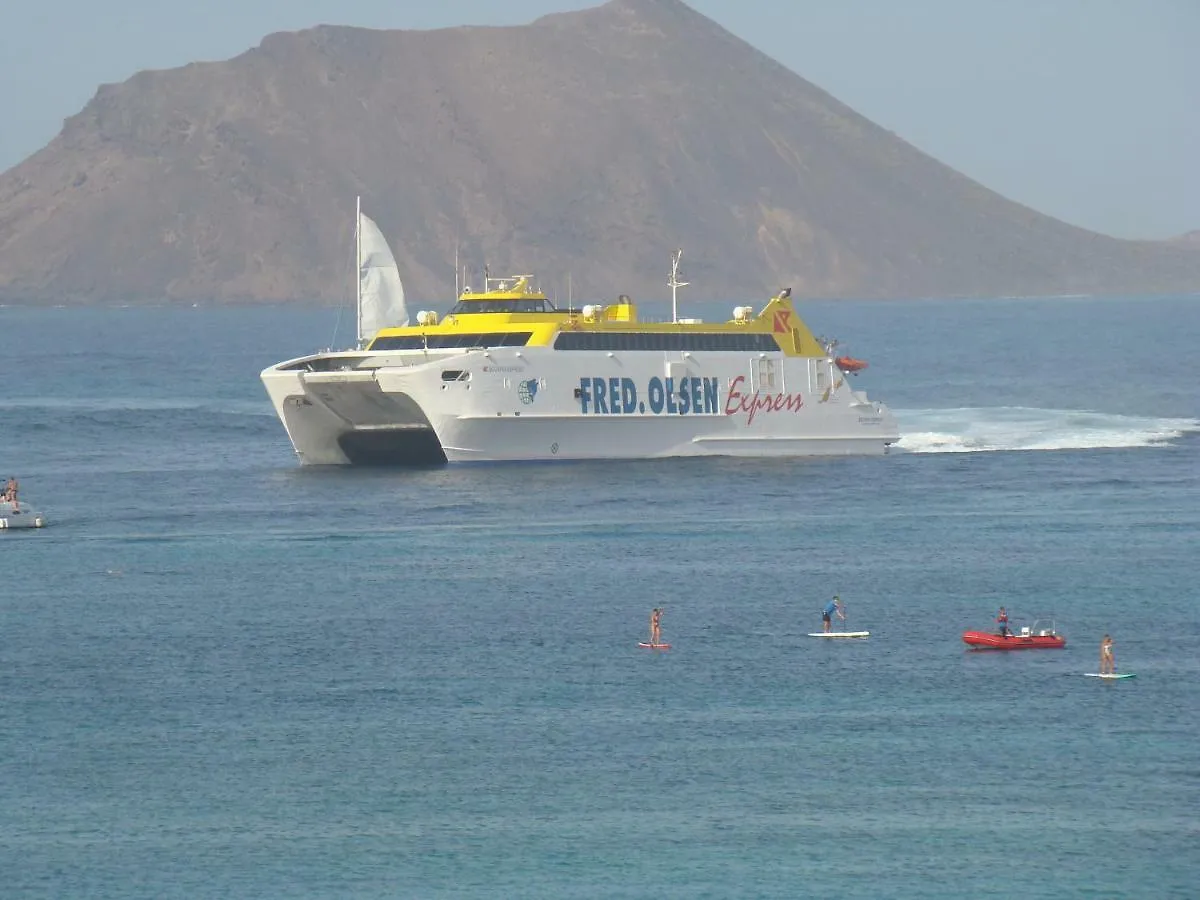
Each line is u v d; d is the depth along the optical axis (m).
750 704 162.12
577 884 126.00
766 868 128.12
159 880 126.25
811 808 138.12
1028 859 129.50
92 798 140.00
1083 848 131.38
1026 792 141.12
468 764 146.88
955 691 166.00
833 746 150.88
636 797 140.12
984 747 150.62
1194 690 166.25
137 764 146.88
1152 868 128.25
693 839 132.62
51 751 149.75
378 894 124.50
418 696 164.25
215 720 157.50
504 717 158.50
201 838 132.88
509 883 126.00
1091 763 146.88
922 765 146.62
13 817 136.38
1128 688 167.00
